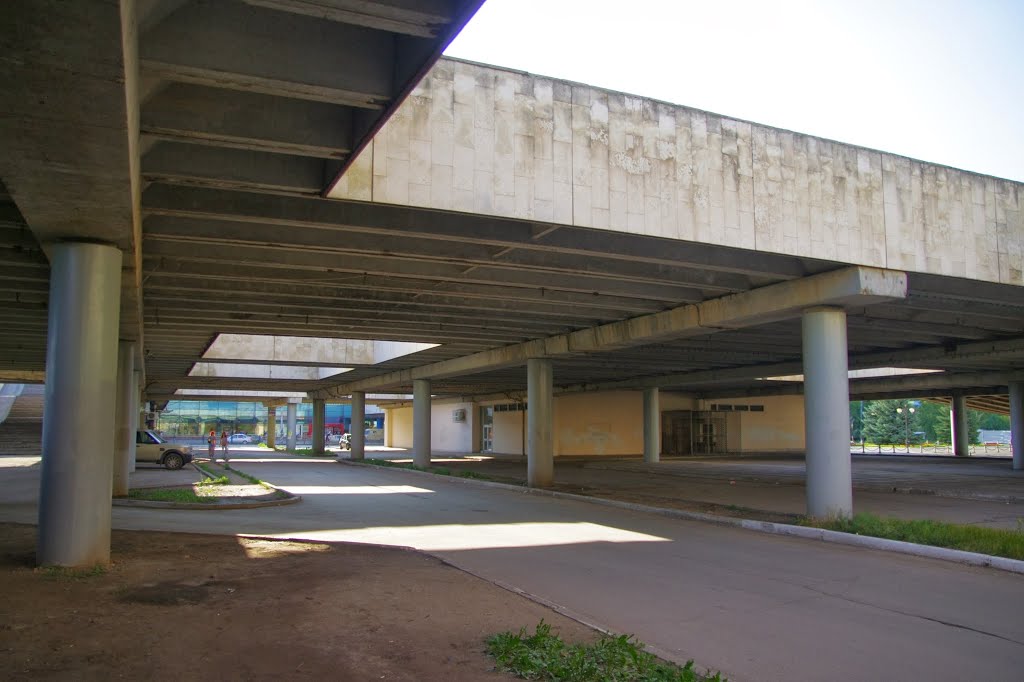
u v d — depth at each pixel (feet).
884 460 158.92
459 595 27.73
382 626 23.24
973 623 25.62
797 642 23.16
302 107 27.07
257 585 28.81
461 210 35.88
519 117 37.81
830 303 49.90
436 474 99.14
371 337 79.61
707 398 179.63
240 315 66.33
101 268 32.73
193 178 29.91
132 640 21.33
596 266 47.32
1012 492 73.82
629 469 117.29
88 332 32.14
